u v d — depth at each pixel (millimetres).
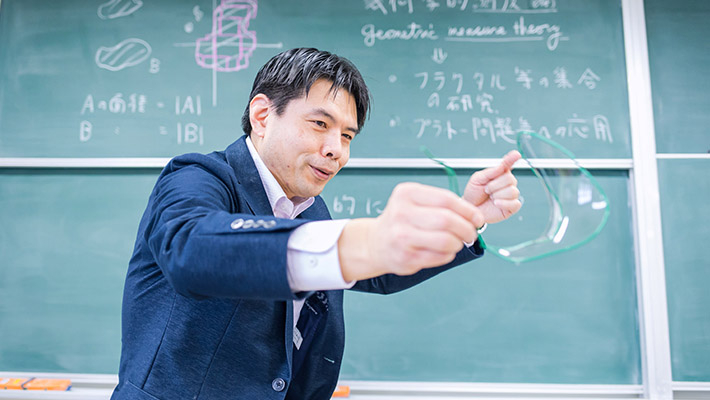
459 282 1607
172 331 672
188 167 679
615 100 1680
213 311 679
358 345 1578
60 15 1728
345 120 794
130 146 1656
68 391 1529
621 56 1702
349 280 443
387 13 1730
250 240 445
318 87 779
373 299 1599
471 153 1657
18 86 1687
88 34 1717
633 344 1572
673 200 1624
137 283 720
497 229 1616
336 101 781
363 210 1633
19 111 1672
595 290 1598
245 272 438
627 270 1606
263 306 706
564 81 1690
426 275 897
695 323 1562
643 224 1599
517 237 1610
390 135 1665
